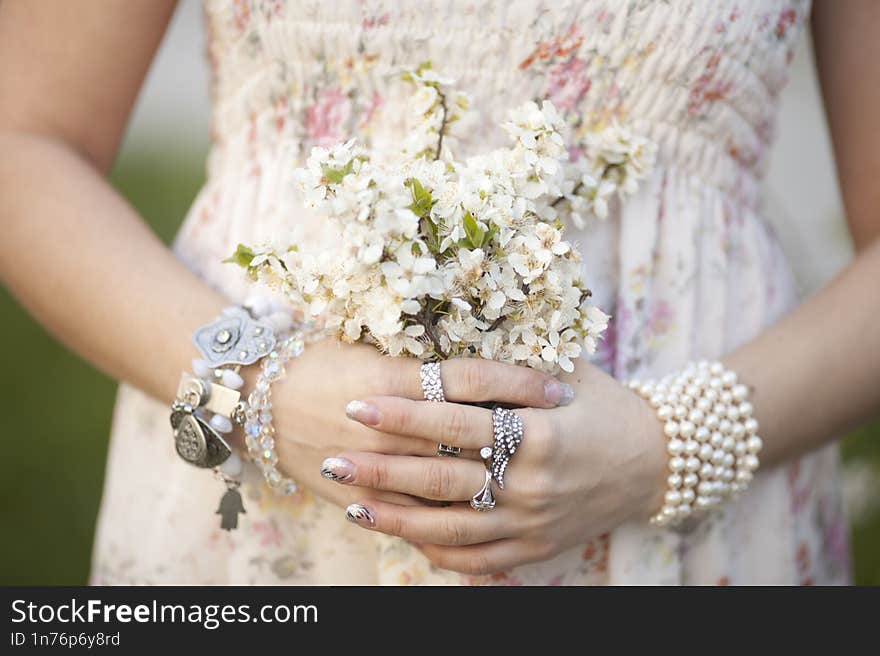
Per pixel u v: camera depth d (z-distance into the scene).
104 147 1.74
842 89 1.76
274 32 1.57
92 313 1.54
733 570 1.67
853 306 1.60
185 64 8.06
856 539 2.91
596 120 1.56
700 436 1.47
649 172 1.54
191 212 1.85
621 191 1.56
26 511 3.78
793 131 5.85
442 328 1.37
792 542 1.71
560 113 1.55
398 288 1.24
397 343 1.33
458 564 1.44
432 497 1.37
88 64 1.64
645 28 1.50
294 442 1.45
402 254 1.24
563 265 1.34
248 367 1.46
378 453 1.39
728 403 1.49
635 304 1.60
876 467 2.86
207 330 1.46
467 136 1.54
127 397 1.83
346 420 1.40
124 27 1.63
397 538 1.56
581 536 1.47
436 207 1.27
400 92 1.56
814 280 3.18
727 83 1.57
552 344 1.34
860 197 1.77
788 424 1.54
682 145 1.60
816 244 3.51
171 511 1.69
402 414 1.33
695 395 1.49
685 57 1.52
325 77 1.58
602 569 1.62
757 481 1.68
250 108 1.69
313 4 1.52
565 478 1.40
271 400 1.44
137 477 1.77
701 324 1.64
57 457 4.06
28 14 1.63
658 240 1.61
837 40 1.76
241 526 1.63
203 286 1.57
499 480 1.37
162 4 1.66
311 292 1.30
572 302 1.33
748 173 1.73
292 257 1.31
